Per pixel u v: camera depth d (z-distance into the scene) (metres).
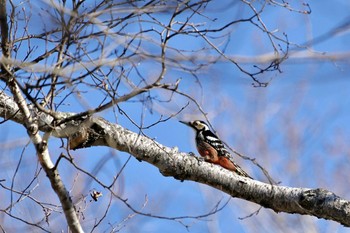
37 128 10.96
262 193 12.76
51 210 12.81
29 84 10.39
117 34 9.95
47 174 10.99
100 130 12.33
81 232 11.15
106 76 10.30
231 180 12.86
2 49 10.55
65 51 10.34
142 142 12.67
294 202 12.54
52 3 9.34
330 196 12.46
